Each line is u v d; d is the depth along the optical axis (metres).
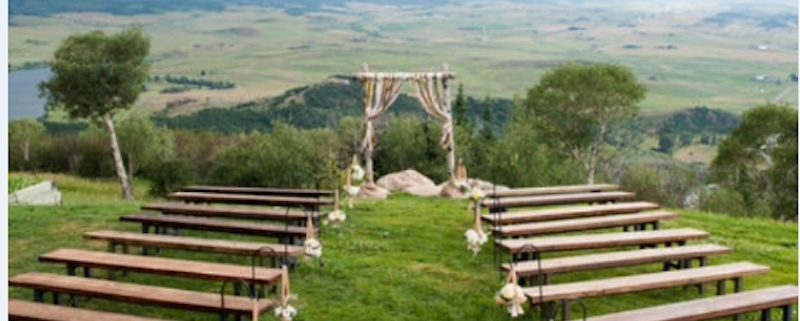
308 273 9.88
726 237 13.51
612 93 41.47
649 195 40.91
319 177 28.17
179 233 12.19
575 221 11.62
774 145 38.34
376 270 10.12
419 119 34.34
